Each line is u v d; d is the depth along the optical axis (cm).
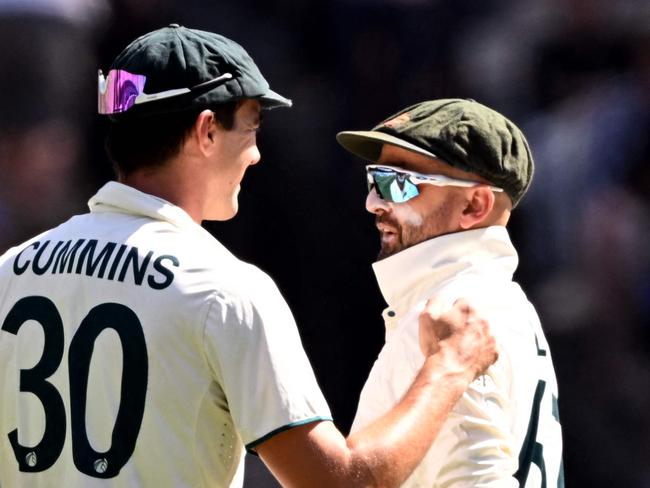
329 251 2366
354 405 2364
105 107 977
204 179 982
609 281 2400
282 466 914
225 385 914
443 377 937
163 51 959
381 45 2428
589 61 2559
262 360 913
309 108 2386
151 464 916
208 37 976
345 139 1084
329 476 905
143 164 975
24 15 2323
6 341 975
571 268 2422
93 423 927
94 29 2392
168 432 916
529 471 991
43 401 950
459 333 957
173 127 964
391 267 1054
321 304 2364
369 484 904
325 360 2362
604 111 2498
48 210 2373
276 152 2364
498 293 1021
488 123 1040
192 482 920
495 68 2498
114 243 956
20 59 2330
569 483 2305
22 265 988
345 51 2420
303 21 2431
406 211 1047
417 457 916
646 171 2466
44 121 2364
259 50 2389
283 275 2369
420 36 2448
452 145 1023
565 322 2377
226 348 912
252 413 909
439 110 1046
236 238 2362
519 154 1053
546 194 2459
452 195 1041
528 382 999
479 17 2519
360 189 2369
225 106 974
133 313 928
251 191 2364
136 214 970
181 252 941
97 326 936
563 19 2569
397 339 1012
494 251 1059
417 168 1040
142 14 2395
